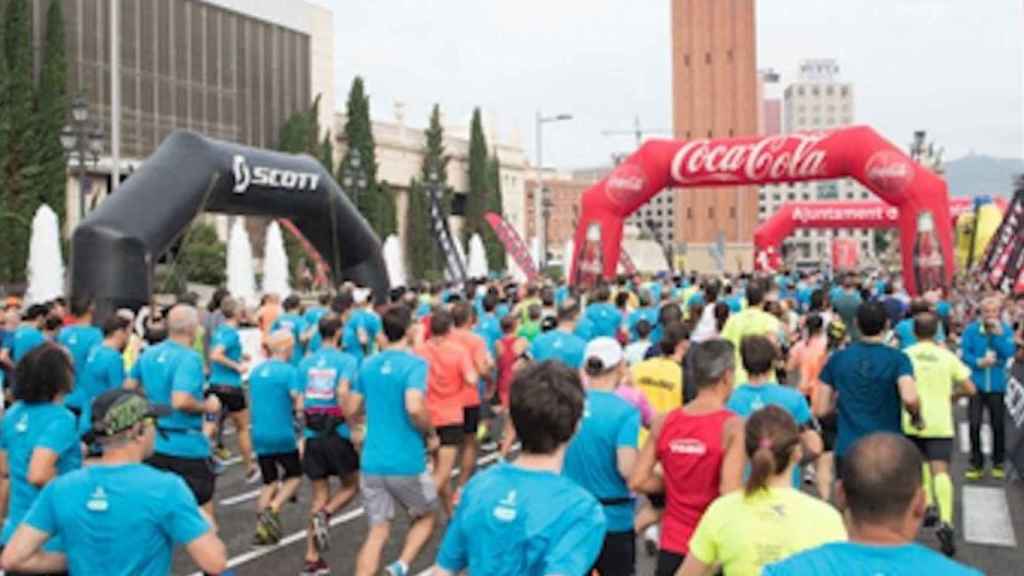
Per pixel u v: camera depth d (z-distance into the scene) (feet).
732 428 14.65
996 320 33.55
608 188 79.20
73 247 41.24
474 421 31.22
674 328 22.58
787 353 36.73
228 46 212.64
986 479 34.63
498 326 40.70
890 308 42.80
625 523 16.67
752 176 74.59
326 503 23.95
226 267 156.25
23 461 15.89
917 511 7.93
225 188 46.85
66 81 157.28
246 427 34.86
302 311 44.39
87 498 11.35
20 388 15.88
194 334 22.89
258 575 23.63
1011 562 24.59
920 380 24.90
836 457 22.36
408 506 21.27
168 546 11.73
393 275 121.19
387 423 21.12
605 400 16.71
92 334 28.35
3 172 144.97
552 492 10.05
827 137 71.92
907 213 69.36
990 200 130.82
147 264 41.68
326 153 228.02
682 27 278.05
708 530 11.51
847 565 7.91
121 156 179.83
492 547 9.98
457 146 291.79
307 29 239.30
